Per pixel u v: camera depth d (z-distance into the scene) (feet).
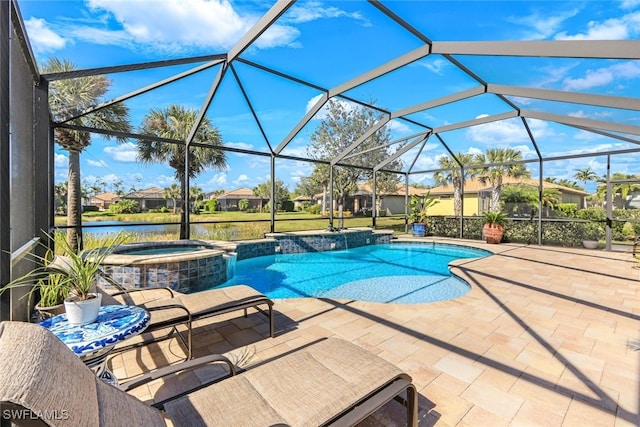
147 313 7.06
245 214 40.96
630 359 8.77
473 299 14.35
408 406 5.83
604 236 27.99
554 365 8.47
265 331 10.91
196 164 37.24
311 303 14.07
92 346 5.47
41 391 2.88
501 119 23.93
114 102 18.88
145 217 34.30
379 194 58.03
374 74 18.57
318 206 51.34
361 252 32.78
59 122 19.36
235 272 24.11
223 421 4.59
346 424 4.59
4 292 6.01
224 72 18.15
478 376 7.95
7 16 6.06
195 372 8.20
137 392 7.33
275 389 5.35
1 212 5.93
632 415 6.42
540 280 17.62
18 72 9.08
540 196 31.19
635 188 26.58
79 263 6.73
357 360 6.23
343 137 46.80
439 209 51.93
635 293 15.14
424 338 10.21
